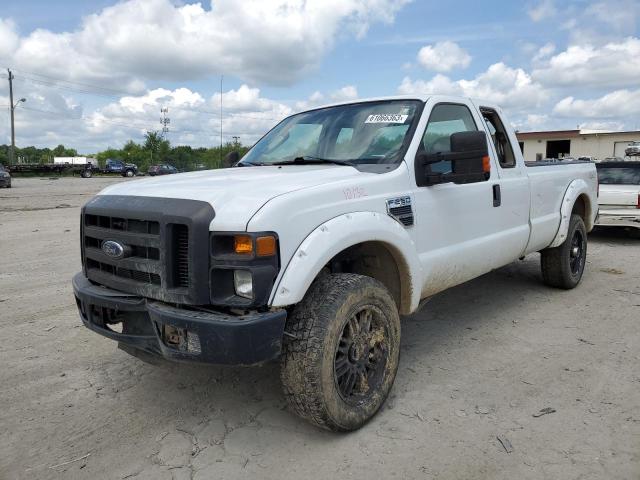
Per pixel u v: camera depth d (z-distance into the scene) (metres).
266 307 2.81
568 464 2.85
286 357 2.98
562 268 6.05
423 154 3.86
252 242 2.72
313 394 2.95
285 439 3.17
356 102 4.54
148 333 3.13
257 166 4.22
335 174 3.46
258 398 3.68
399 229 3.49
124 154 90.69
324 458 2.96
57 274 7.41
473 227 4.37
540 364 4.16
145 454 3.04
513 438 3.12
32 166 51.00
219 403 3.62
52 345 4.70
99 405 3.62
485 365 4.16
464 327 5.04
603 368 4.05
